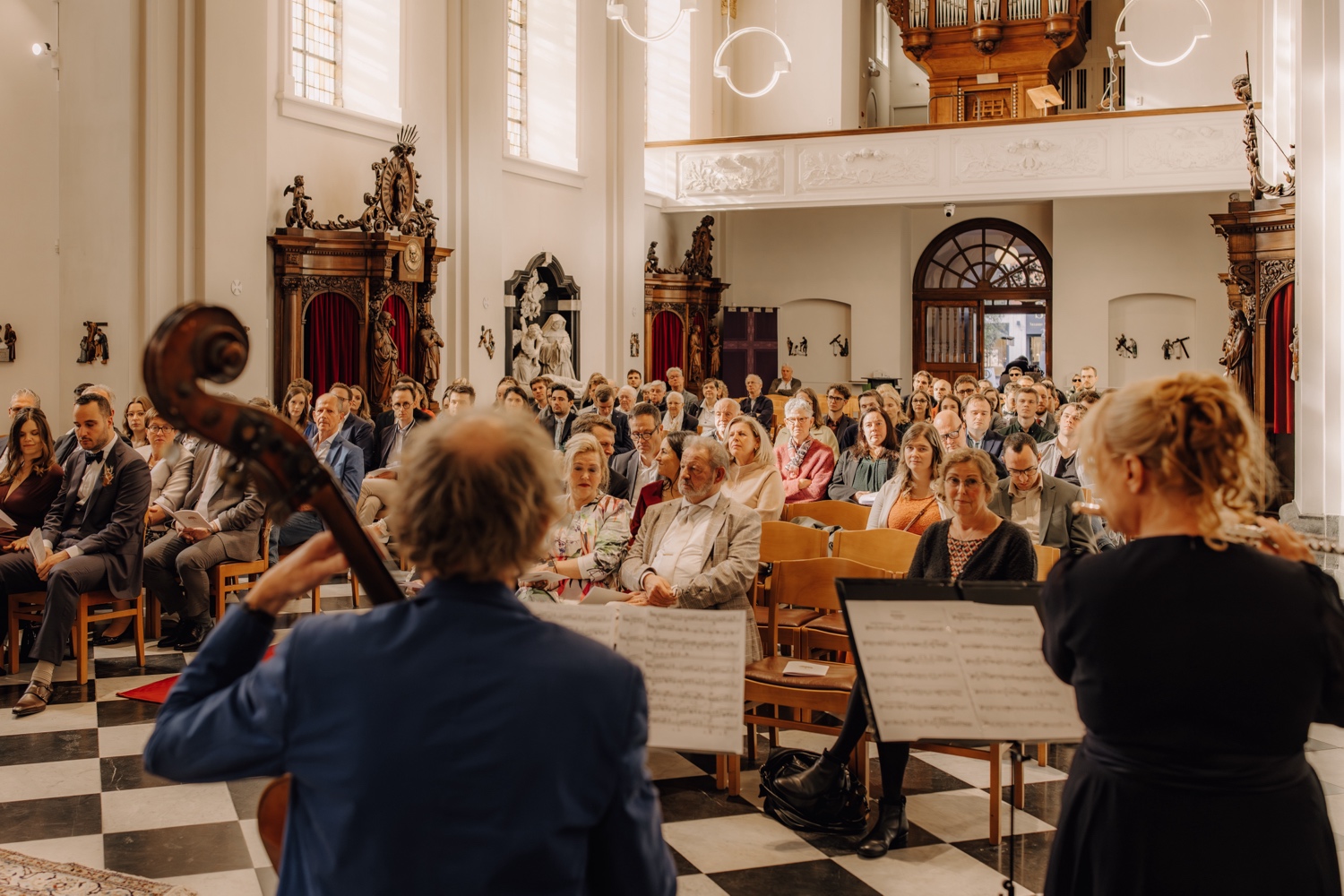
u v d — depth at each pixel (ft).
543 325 51.78
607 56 55.36
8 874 12.00
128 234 31.55
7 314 31.55
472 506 4.87
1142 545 6.18
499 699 4.69
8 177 31.40
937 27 66.74
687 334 61.98
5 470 21.99
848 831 13.46
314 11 39.63
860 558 18.25
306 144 38.32
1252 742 5.94
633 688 4.94
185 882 12.08
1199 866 5.90
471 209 45.16
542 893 4.64
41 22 31.68
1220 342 62.95
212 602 23.32
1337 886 6.13
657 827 5.05
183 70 32.35
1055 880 6.47
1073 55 69.46
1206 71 60.34
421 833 4.58
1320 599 5.99
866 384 68.80
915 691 8.89
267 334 35.12
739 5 69.72
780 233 71.00
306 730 4.80
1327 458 29.17
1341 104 28.68
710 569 15.17
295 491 5.23
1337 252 28.96
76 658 20.27
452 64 44.83
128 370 31.65
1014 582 9.19
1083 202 65.00
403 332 40.55
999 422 32.53
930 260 70.64
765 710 18.39
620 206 56.13
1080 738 8.64
